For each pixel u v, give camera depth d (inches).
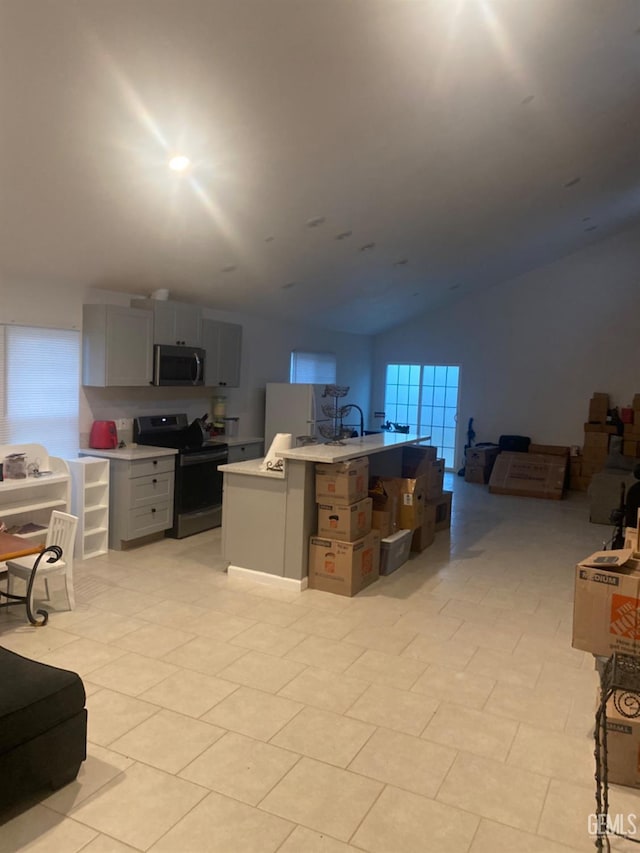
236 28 109.7
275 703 117.5
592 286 345.1
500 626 157.2
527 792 95.0
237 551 185.2
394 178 181.6
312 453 175.9
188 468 225.0
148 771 96.8
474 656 140.0
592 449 339.6
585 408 351.3
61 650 135.8
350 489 173.5
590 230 308.2
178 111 128.3
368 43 120.9
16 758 85.0
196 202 168.9
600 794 86.2
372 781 96.4
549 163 201.2
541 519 278.2
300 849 82.3
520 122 167.8
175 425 246.7
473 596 178.2
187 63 115.7
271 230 198.2
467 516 281.7
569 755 104.6
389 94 138.9
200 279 227.3
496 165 190.7
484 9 118.9
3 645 137.5
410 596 176.6
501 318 370.9
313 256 230.8
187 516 226.5
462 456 390.3
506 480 339.9
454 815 89.7
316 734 108.2
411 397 407.8
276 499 177.9
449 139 166.9
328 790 94.0
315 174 167.5
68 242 173.3
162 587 176.6
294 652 138.8
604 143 197.2
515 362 369.1
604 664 101.4
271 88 127.6
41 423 195.9
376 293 308.3
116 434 218.1
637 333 335.3
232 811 88.8
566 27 130.2
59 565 153.1
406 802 92.0
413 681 127.9
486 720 114.5
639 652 98.8
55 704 89.8
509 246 289.4
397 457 240.7
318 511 179.0
